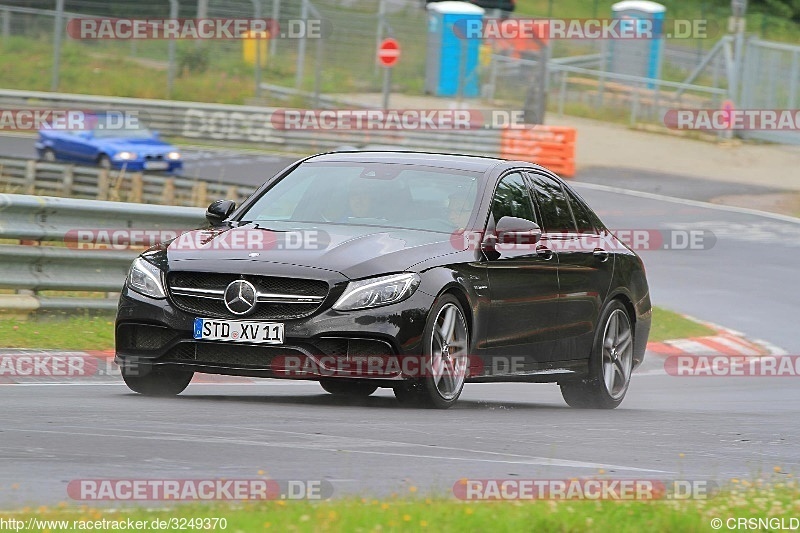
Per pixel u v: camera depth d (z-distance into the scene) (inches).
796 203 4005.9
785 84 5275.6
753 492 709.9
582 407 1268.5
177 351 1026.1
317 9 5634.8
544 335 1166.3
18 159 3341.5
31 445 770.2
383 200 1126.4
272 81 5610.2
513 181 1190.9
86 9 5620.1
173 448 778.8
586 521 587.5
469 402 1205.7
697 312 2305.6
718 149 5009.8
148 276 1044.5
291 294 1003.3
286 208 1136.2
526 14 6550.2
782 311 2361.0
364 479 708.7
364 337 994.7
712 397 1438.2
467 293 1059.9
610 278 1267.2
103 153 3927.2
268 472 714.8
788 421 1160.2
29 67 5536.4
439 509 594.2
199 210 1689.2
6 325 1421.0
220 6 5349.4
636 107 5452.8
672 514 610.2
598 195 3969.0
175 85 5462.6
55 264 1509.6
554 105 5649.6
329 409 1016.2
